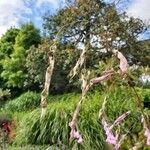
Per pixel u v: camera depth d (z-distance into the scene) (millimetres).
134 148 1696
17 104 18469
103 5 18828
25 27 29531
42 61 23375
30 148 7145
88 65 12609
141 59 20328
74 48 18688
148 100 8992
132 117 6184
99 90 8055
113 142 1692
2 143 8398
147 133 1508
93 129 6973
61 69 21375
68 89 21641
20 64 28312
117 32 18812
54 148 6797
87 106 7395
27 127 7789
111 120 6746
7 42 31969
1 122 11023
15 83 28094
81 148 6781
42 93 1483
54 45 1592
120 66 1418
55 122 7359
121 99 7207
